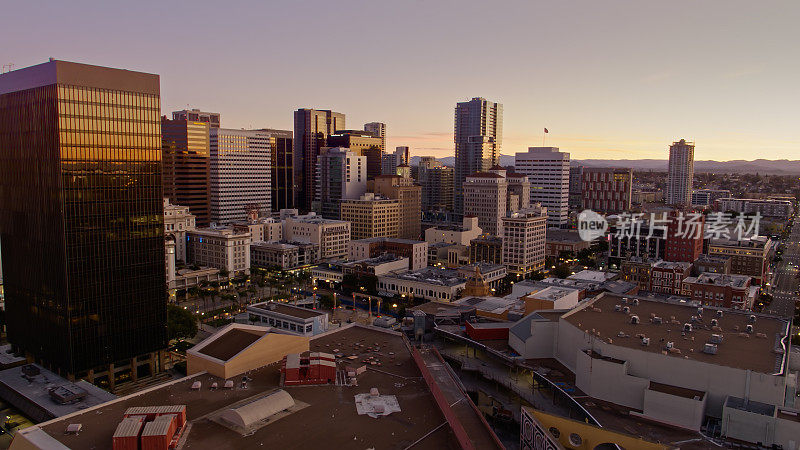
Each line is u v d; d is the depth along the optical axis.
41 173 154.50
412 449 85.69
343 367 121.44
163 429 83.56
